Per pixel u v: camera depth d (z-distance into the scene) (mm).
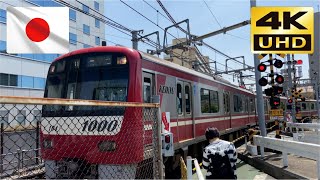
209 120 12977
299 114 29344
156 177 5238
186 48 19891
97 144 6840
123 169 6707
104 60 7707
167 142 5594
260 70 11844
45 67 39906
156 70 8672
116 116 6930
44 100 3246
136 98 7348
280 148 9367
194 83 11633
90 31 48438
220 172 4719
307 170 8391
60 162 6805
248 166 11055
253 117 22375
